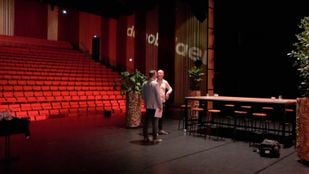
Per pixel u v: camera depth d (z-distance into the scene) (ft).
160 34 40.06
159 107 18.39
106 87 39.58
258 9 30.60
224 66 33.58
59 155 15.38
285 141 18.22
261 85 30.76
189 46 36.52
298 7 27.86
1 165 13.47
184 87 37.19
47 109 30.48
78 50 53.78
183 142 18.92
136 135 21.01
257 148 17.31
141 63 43.50
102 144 18.07
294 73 28.32
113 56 48.52
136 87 23.88
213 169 13.28
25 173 12.42
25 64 37.83
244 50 31.86
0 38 47.47
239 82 32.37
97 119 29.09
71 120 28.22
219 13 33.81
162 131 21.79
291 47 28.45
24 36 54.90
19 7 54.29
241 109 30.07
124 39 46.42
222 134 21.83
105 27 49.90
